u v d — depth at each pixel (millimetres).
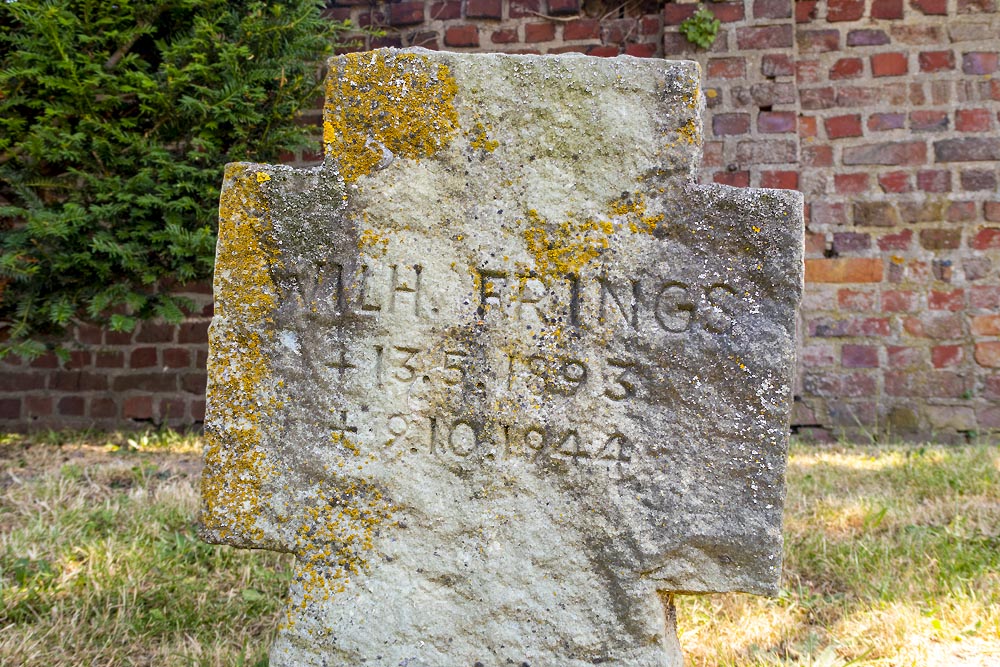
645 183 2191
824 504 3850
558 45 5539
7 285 4277
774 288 2150
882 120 5309
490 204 2227
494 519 2219
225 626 2889
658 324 2182
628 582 2178
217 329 2266
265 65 4367
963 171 5227
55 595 2959
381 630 2215
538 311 2215
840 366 5297
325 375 2254
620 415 2188
